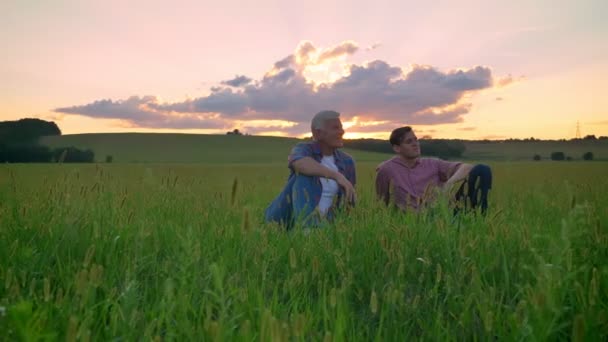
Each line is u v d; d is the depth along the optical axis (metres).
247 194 6.55
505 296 2.65
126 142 73.25
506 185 10.06
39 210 4.18
